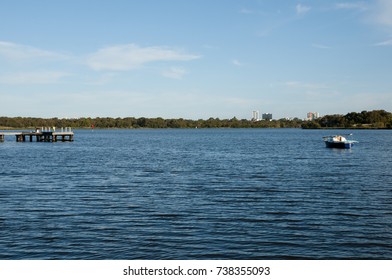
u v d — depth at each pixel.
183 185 36.88
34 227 22.30
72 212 25.80
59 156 70.88
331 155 72.56
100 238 20.48
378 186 35.78
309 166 53.31
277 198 30.41
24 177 42.28
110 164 56.81
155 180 40.16
